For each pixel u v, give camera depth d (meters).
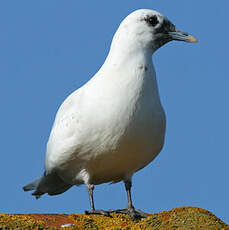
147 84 13.11
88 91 13.29
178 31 14.01
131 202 13.89
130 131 12.92
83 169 13.84
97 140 13.05
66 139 13.40
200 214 11.06
